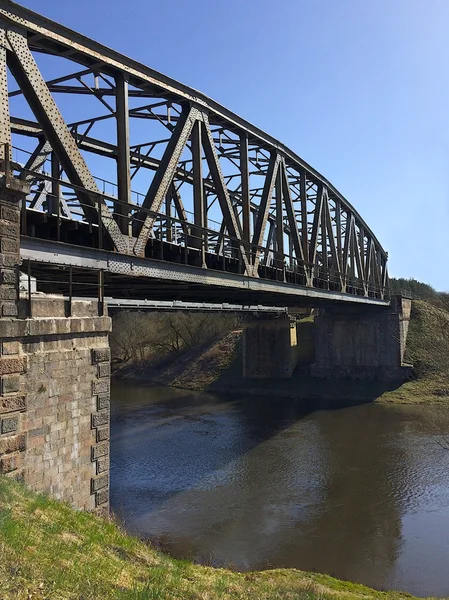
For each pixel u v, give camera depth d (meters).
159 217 15.75
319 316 51.59
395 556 16.41
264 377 51.88
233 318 68.38
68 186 11.90
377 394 44.81
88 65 14.18
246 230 21.62
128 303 27.47
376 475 24.45
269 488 22.84
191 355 63.50
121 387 55.59
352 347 49.84
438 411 38.66
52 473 10.71
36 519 8.32
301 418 37.41
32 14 11.91
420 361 49.50
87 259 12.61
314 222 31.25
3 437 9.55
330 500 21.34
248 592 9.23
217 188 19.06
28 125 19.06
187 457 27.77
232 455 28.06
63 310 11.36
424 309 58.53
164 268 15.72
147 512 20.09
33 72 11.81
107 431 12.45
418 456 27.39
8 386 9.67
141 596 6.58
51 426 10.74
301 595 10.02
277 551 16.70
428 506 20.62
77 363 11.62
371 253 49.91
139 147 22.66
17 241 10.20
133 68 15.09
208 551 16.62
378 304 45.88
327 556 16.39
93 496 11.89
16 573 5.98
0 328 9.51
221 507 20.59
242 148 21.88
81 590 6.18
